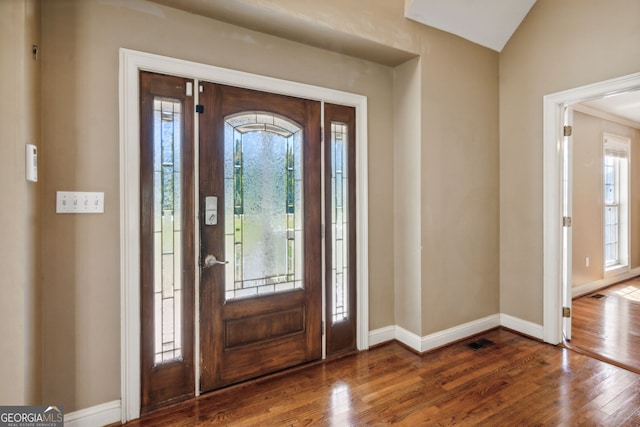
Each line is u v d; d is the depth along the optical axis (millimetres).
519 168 2973
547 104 2754
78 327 1739
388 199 2822
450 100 2766
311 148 2441
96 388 1781
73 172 1711
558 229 2754
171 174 1973
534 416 1855
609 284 4531
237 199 2188
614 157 4668
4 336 1426
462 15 2631
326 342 2545
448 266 2787
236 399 2041
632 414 1856
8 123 1425
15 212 1434
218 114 2100
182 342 2016
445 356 2588
